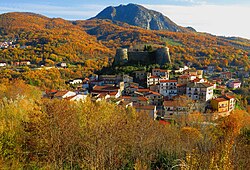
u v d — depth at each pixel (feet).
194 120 191.93
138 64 381.19
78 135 71.56
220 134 141.90
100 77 351.87
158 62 394.32
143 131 84.89
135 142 74.79
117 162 67.05
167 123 193.16
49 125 68.13
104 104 99.30
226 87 382.01
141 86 324.19
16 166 58.39
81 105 90.63
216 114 226.99
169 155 76.89
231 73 480.23
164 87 296.71
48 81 372.79
